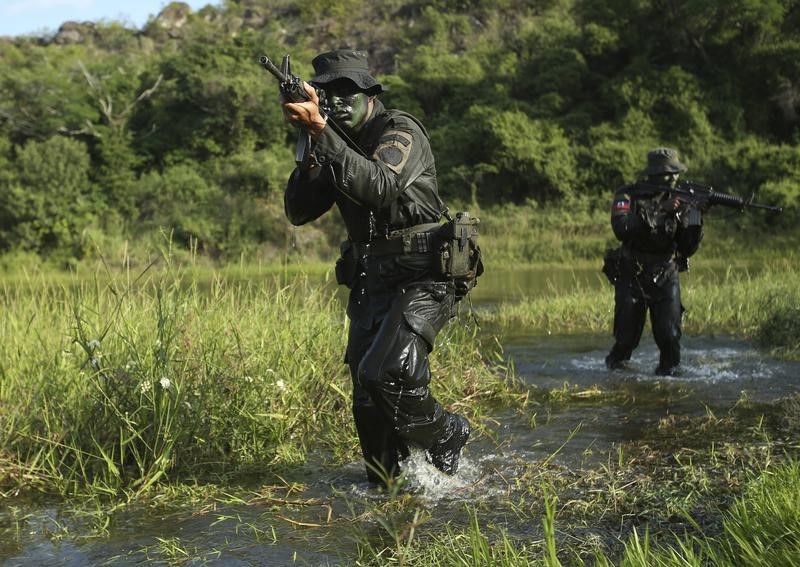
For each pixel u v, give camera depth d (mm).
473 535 2824
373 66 62719
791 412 5055
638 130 38094
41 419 4438
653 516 3301
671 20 40938
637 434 4754
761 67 39219
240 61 47438
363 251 3920
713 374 6641
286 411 4785
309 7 70562
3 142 42781
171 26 79125
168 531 3402
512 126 38438
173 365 4602
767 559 2467
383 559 2947
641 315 6910
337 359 5707
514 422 5188
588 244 30672
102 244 35812
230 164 41719
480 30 58125
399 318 3742
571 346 8602
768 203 31344
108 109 45156
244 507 3697
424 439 3809
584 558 2912
